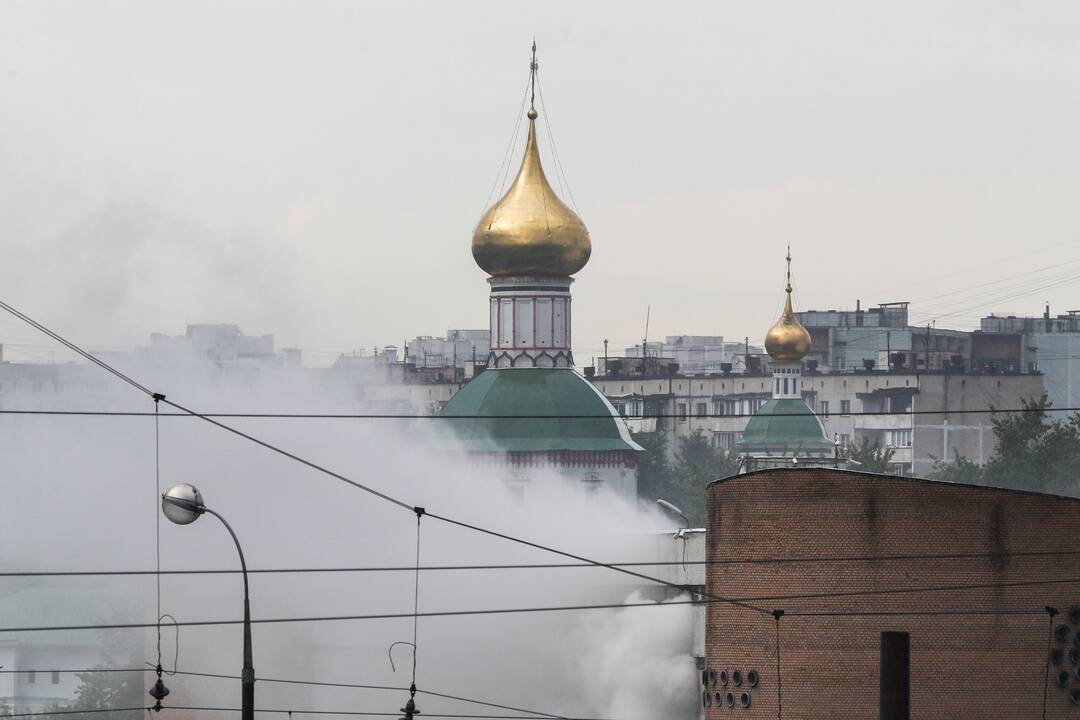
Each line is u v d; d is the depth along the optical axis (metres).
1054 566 128.00
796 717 130.50
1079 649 127.69
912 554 128.50
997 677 127.31
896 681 83.50
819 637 130.25
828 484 130.88
